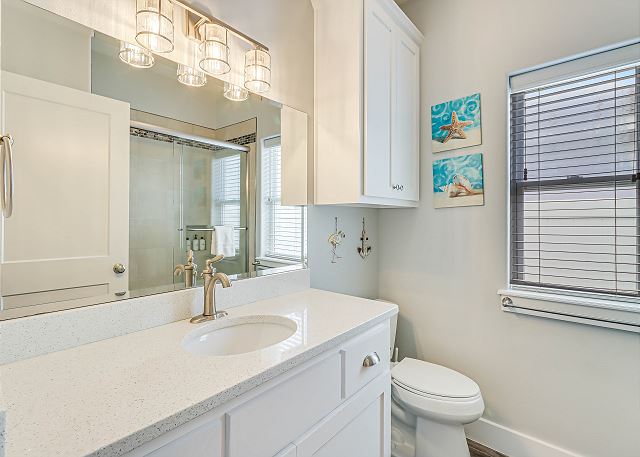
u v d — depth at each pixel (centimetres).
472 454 159
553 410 147
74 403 54
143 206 99
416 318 194
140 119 99
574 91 148
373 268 206
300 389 77
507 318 160
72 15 84
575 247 147
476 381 170
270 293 132
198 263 113
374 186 145
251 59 120
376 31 147
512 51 158
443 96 182
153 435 49
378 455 109
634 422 128
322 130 151
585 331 139
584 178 145
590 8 137
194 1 109
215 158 119
